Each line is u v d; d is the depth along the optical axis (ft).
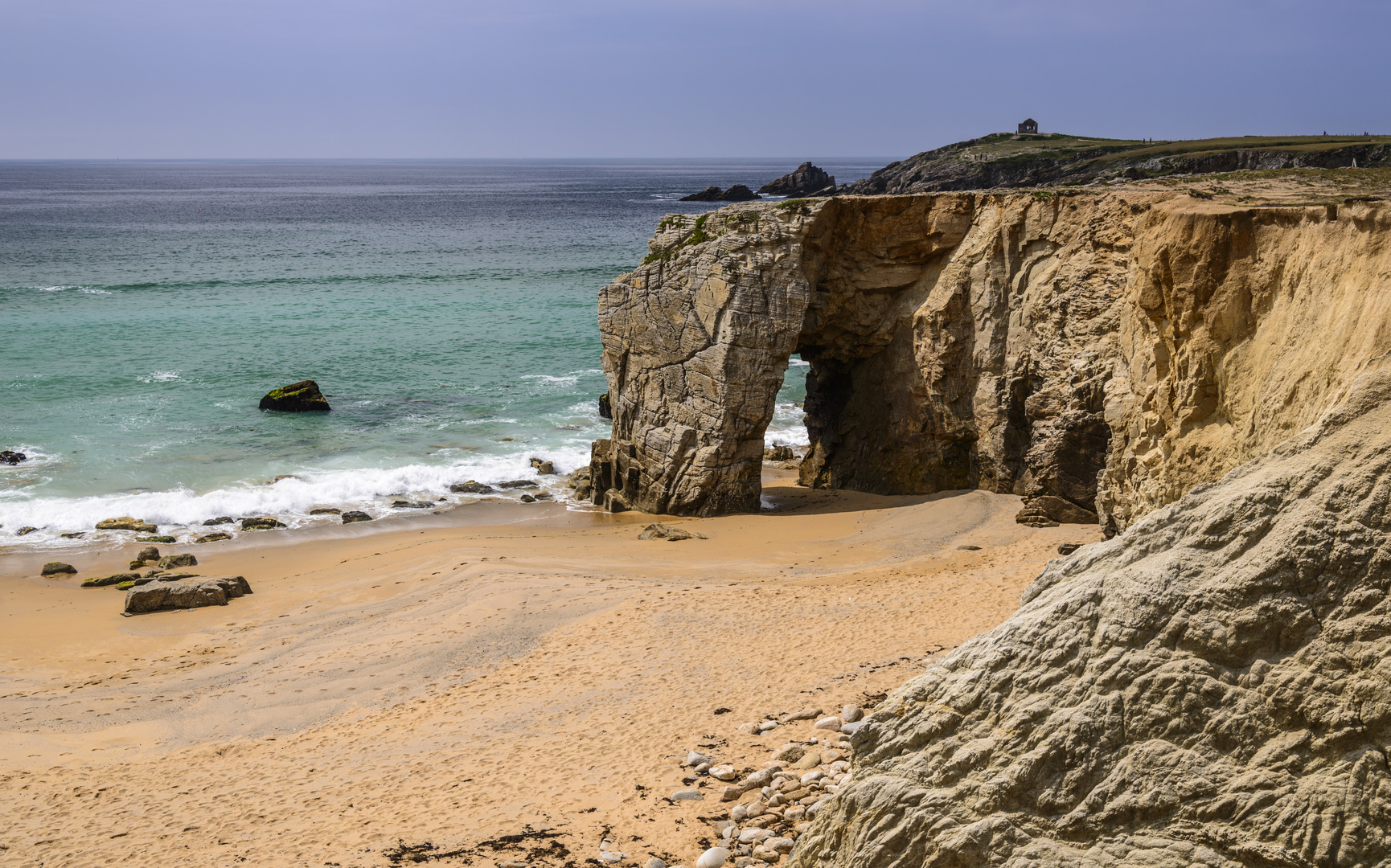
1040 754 26.66
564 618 69.92
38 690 64.75
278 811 44.68
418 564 88.53
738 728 48.60
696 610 68.33
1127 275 82.23
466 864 37.40
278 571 91.25
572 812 41.34
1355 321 39.11
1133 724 26.32
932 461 105.19
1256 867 23.61
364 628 73.61
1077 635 28.27
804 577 76.95
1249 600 26.48
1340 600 25.64
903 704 30.37
